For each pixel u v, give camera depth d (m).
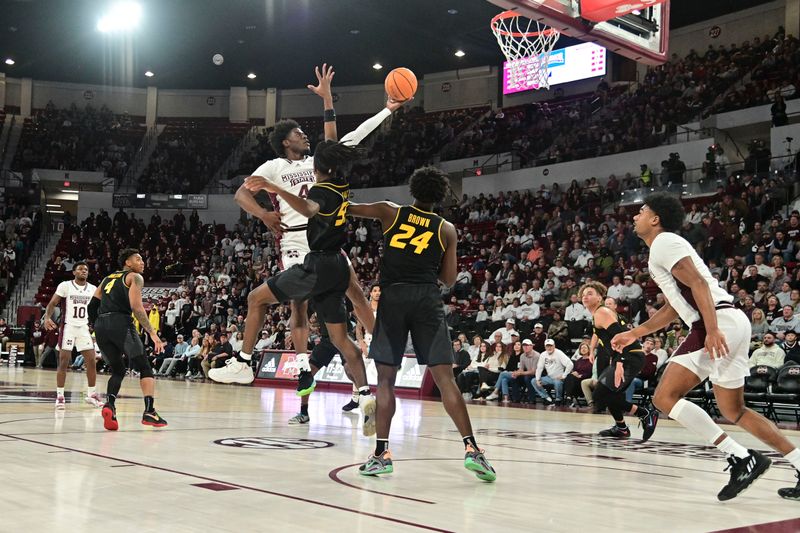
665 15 11.30
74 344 7.81
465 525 2.70
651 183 19.34
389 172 27.70
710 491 3.75
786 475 4.54
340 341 4.97
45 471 3.64
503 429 7.12
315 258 4.81
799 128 18.34
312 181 5.79
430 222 4.02
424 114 30.03
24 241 27.41
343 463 4.27
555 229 19.23
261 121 32.44
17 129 30.91
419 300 3.94
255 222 27.66
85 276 7.85
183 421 6.80
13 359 20.08
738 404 3.62
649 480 4.05
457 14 23.31
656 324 4.07
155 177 30.77
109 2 23.08
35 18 24.77
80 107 32.34
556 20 10.00
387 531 2.55
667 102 22.61
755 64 21.84
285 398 10.97
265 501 3.03
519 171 23.95
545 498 3.35
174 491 3.20
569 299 15.04
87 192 29.58
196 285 23.39
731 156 20.89
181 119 32.75
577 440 6.31
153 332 6.14
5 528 2.45
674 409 3.66
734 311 3.62
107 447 4.66
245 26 25.03
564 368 12.38
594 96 24.97
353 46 26.86
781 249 14.10
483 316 15.65
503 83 27.86
